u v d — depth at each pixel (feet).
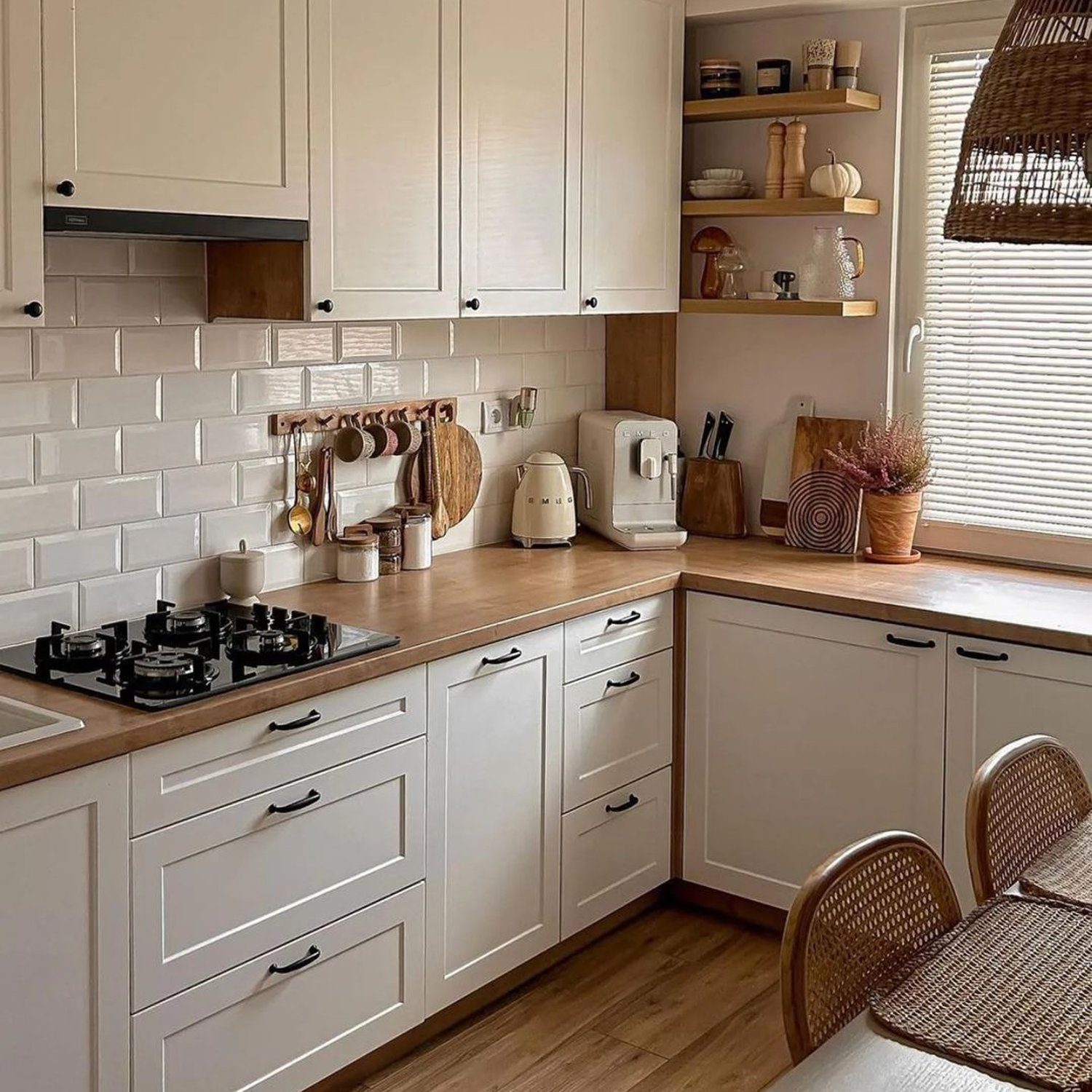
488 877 10.95
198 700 8.54
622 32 12.58
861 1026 5.61
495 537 13.80
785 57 13.57
